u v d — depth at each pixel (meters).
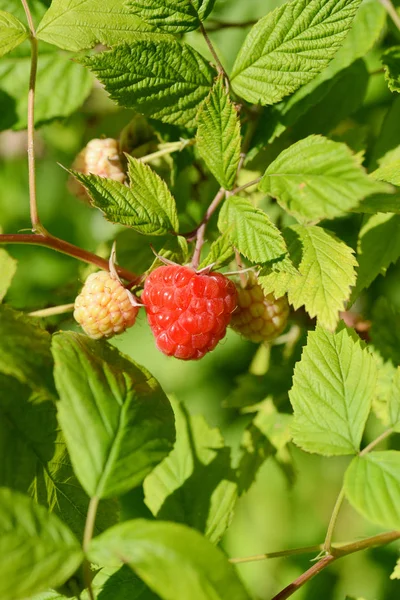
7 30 0.30
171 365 0.41
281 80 0.30
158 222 0.29
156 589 0.25
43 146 0.40
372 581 0.39
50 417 0.29
